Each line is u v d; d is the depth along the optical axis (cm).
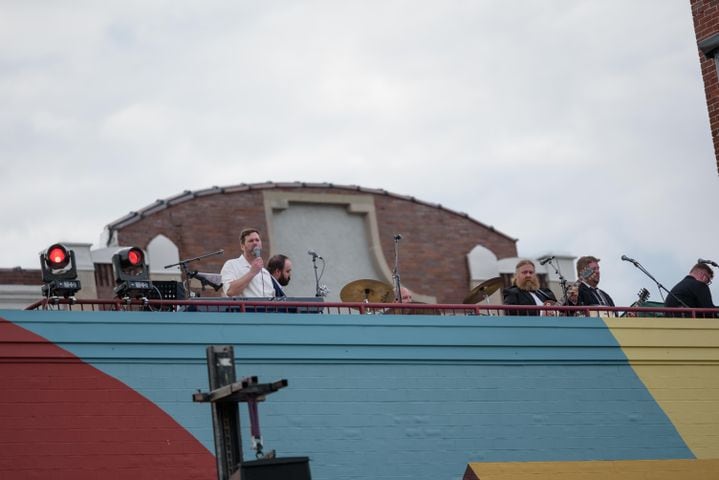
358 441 1892
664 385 2111
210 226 3375
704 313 2230
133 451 1761
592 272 2244
